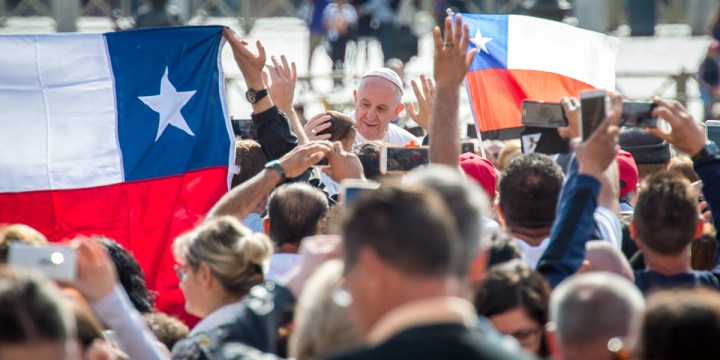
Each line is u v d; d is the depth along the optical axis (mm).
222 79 19656
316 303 9578
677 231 13883
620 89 53844
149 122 19344
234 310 12727
